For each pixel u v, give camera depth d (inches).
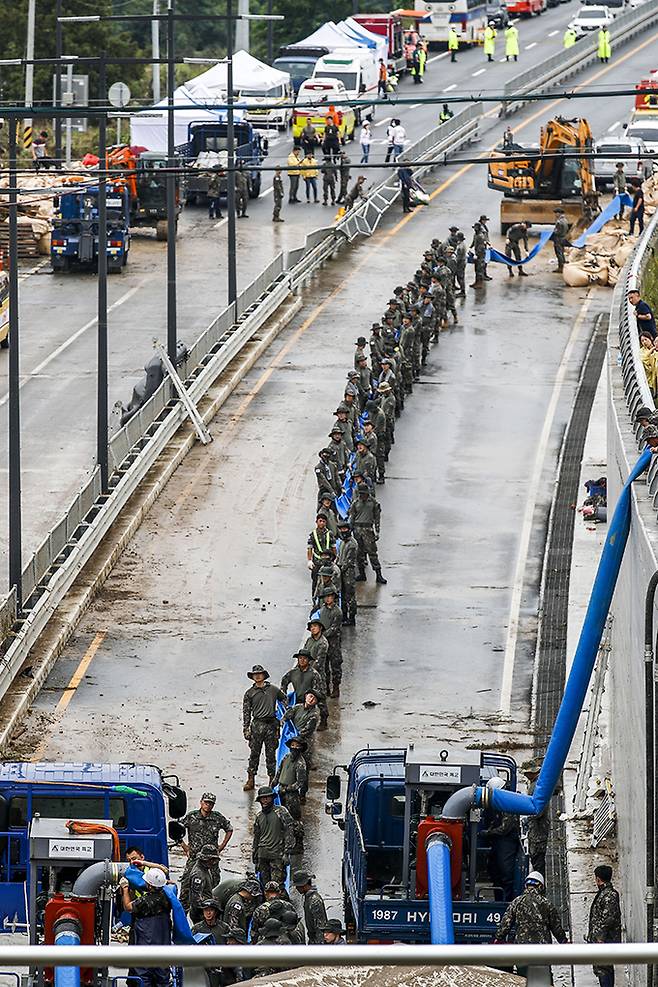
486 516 4362.7
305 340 5900.6
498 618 3777.1
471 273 6850.4
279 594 3885.3
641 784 2112.5
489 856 2247.8
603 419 5078.7
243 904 2235.5
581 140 7155.5
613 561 2266.2
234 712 3314.5
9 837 2401.6
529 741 3179.1
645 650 1995.6
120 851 2416.3
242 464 4726.9
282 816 2559.1
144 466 4510.3
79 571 3868.1
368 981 1269.7
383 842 2361.0
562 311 6274.6
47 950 855.7
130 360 5693.9
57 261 6870.1
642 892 2073.1
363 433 4426.7
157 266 7007.9
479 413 5157.5
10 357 3484.3
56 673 3457.2
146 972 2044.8
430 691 3405.5
